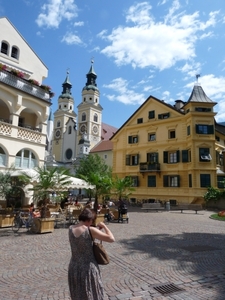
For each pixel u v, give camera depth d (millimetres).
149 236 12023
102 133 89562
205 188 30703
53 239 10883
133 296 5188
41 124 21391
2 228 13477
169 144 34906
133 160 38719
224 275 6535
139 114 39250
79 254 3482
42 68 23953
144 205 28078
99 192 16516
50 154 83812
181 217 21109
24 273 6516
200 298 5141
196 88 35000
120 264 7441
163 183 34531
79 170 49281
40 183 13000
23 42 22391
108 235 3527
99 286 3412
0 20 20562
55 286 5656
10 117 19047
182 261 7828
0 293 5262
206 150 31656
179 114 34281
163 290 5535
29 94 19953
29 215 13547
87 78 92625
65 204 20938
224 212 20969
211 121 32281
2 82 17938
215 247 9820
